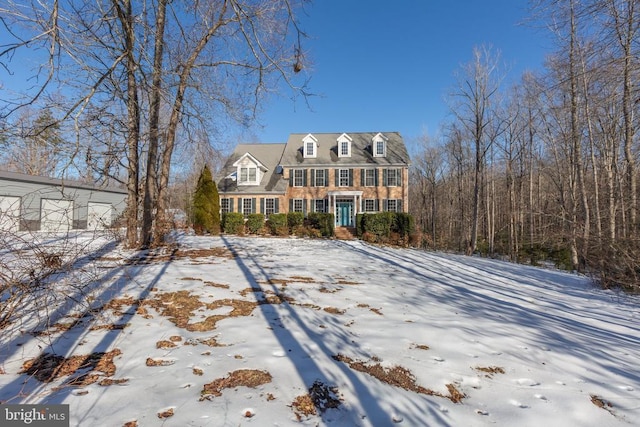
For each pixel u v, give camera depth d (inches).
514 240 883.4
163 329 158.7
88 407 94.5
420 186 1518.2
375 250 584.7
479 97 832.9
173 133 457.7
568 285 373.7
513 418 102.1
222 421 90.9
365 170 959.0
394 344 153.9
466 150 1210.6
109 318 169.6
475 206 820.6
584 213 563.5
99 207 811.4
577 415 105.5
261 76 259.6
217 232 775.7
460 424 97.7
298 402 103.0
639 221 379.2
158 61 274.1
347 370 125.6
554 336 182.2
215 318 177.5
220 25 284.7
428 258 528.4
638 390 124.6
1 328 146.2
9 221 150.2
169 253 398.6
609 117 480.7
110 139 304.3
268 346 144.0
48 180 674.8
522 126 900.6
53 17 118.1
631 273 334.0
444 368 133.2
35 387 104.2
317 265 375.9
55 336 144.9
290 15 178.1
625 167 453.1
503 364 140.4
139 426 86.9
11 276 149.3
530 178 916.6
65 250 170.9
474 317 207.3
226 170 1051.9
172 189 911.7
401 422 96.8
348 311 203.9
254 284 260.5
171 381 111.3
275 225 845.8
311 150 1002.7
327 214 852.6
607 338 188.4
